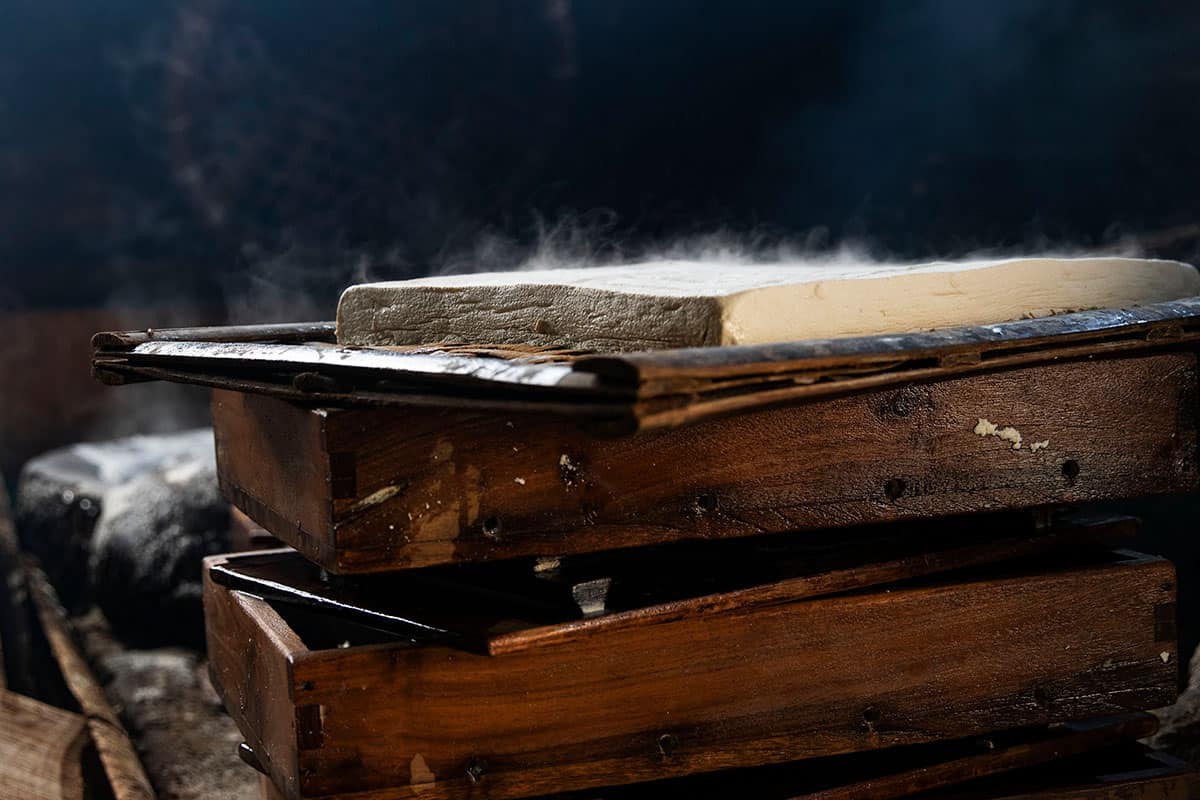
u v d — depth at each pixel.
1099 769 1.34
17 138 3.89
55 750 1.65
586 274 1.43
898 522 1.31
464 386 1.13
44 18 3.87
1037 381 1.27
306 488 1.20
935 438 1.25
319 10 3.81
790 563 1.26
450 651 1.19
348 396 1.17
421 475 1.16
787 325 1.20
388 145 3.81
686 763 1.23
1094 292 1.34
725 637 1.23
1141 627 1.32
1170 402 1.31
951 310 1.28
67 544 2.77
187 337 1.43
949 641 1.28
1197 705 1.52
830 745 1.26
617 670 1.21
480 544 1.17
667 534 1.19
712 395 1.08
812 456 1.22
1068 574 1.30
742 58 3.25
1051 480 1.28
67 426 3.83
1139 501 2.01
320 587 1.31
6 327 3.79
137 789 1.61
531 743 1.20
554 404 1.08
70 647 2.13
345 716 1.18
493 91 3.68
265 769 1.27
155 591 2.31
